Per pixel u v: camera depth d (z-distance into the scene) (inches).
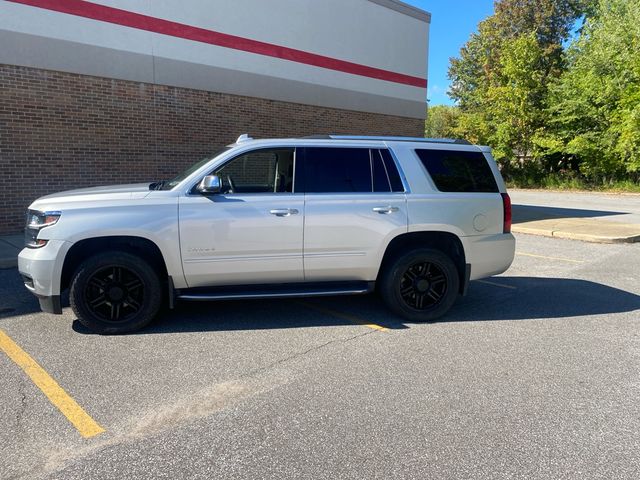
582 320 209.6
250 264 189.2
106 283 183.2
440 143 212.4
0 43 350.3
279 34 497.7
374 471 104.3
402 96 627.2
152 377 149.2
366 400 135.7
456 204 204.1
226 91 465.7
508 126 1227.2
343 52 555.5
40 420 123.8
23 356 164.2
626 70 1008.9
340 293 197.9
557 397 138.3
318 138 202.2
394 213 197.6
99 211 177.6
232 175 193.3
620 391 142.3
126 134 414.3
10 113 360.8
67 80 382.0
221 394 138.8
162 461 107.3
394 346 176.9
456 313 219.3
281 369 155.9
